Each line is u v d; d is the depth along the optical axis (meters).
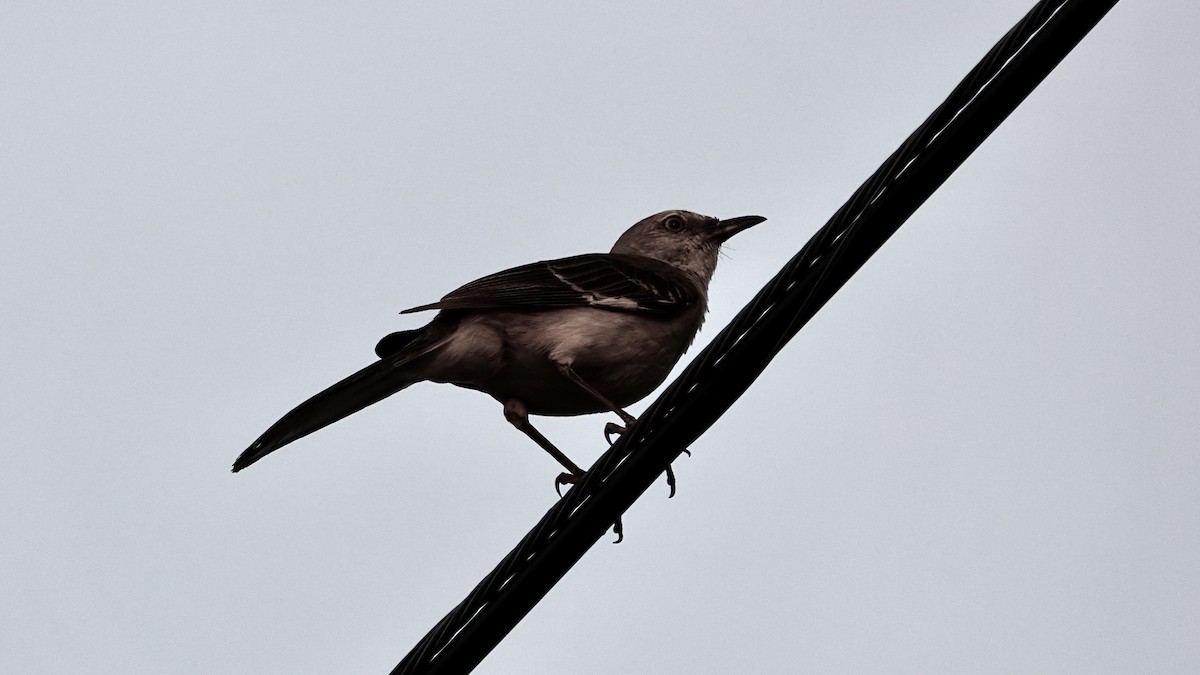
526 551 10.66
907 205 9.85
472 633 10.57
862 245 9.96
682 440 10.66
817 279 10.12
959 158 9.71
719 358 10.48
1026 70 9.43
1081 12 9.21
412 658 10.60
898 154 9.91
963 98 9.69
